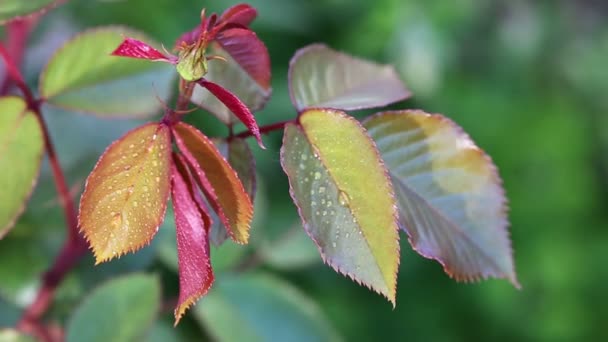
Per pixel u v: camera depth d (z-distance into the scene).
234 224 0.29
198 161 0.29
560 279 0.72
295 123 0.30
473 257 0.32
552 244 0.73
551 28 0.83
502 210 0.32
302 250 0.42
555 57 0.83
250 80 0.32
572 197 0.75
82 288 0.40
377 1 0.62
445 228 0.32
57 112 0.43
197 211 0.29
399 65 0.64
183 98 0.29
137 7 0.52
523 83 0.79
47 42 0.46
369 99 0.33
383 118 0.32
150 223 0.29
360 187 0.29
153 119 0.44
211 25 0.29
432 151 0.32
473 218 0.32
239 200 0.29
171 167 0.29
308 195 0.30
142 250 0.40
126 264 0.40
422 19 0.65
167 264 0.43
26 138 0.34
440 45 0.67
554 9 0.85
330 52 0.33
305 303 0.41
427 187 0.32
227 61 0.32
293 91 0.32
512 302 0.70
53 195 0.39
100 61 0.36
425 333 0.65
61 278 0.38
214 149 0.29
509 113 0.76
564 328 0.70
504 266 0.32
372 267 0.29
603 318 0.70
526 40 0.80
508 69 0.79
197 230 0.29
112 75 0.36
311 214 0.29
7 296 0.39
